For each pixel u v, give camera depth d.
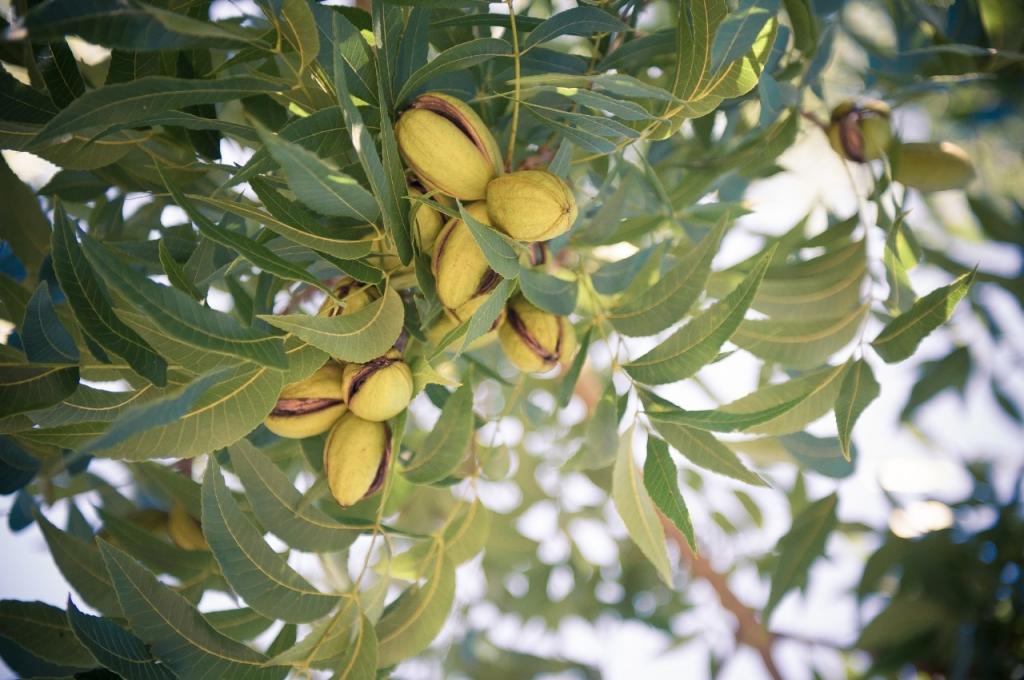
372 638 0.58
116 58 0.61
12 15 0.61
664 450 0.60
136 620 0.55
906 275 0.68
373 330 0.55
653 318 0.61
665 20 0.84
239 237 0.54
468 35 0.69
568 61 0.65
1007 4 0.80
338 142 0.57
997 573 0.97
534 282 0.59
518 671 1.13
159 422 0.47
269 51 0.56
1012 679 0.95
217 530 0.56
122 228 0.74
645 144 0.76
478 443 0.69
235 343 0.52
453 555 0.65
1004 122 0.96
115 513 0.79
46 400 0.55
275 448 0.70
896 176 0.77
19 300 0.65
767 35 0.58
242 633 0.65
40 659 0.63
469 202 0.58
